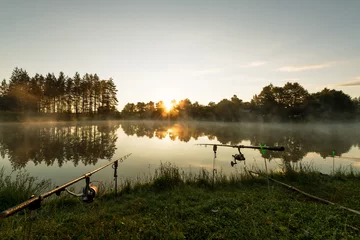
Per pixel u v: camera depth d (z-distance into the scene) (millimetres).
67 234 3996
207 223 4402
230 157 14719
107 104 84938
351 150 18422
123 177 9789
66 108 76688
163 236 3959
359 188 7102
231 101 85875
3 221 4477
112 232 4055
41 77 70625
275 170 10461
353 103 72188
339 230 4113
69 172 10875
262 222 4438
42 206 5539
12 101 63781
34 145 19516
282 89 74875
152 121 95000
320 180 7992
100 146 19703
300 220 4539
